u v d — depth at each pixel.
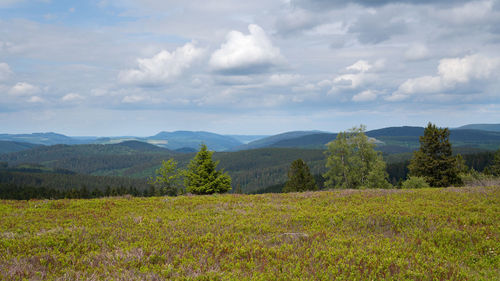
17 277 7.04
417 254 8.59
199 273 7.32
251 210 15.84
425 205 15.46
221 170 38.34
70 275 7.18
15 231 11.55
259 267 7.90
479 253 9.07
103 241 10.13
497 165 66.75
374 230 11.84
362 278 7.22
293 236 10.67
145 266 7.65
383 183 51.44
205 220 13.49
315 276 7.24
